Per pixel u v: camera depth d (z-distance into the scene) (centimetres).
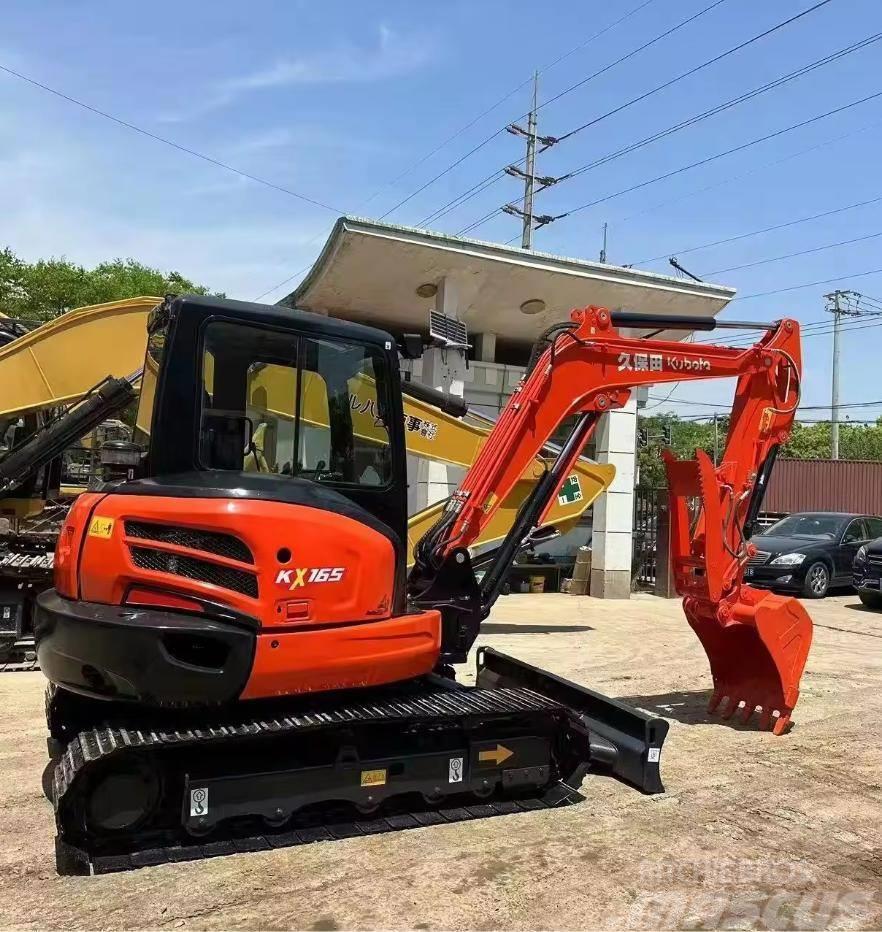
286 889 376
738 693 684
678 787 525
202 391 427
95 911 354
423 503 1293
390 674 444
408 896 373
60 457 962
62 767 390
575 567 1478
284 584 407
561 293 1344
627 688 784
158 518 395
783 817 480
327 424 465
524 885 387
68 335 844
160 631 379
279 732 402
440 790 456
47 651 400
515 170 3606
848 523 1623
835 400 4319
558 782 509
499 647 970
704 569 642
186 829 400
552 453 968
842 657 955
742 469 650
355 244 1178
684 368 622
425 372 1262
